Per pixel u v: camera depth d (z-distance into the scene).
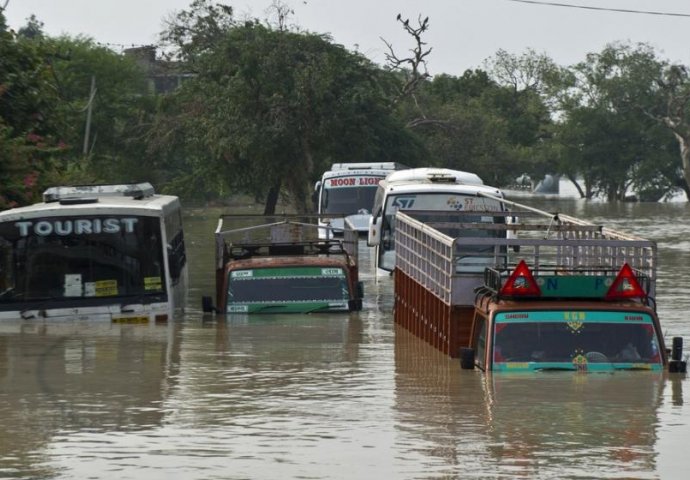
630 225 126.75
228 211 165.75
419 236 38.66
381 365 32.84
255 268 44.75
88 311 42.09
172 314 42.31
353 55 130.88
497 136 197.62
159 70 199.00
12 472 21.02
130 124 176.38
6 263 42.22
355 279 47.25
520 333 29.41
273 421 25.17
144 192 50.06
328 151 130.00
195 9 161.38
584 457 21.70
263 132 125.88
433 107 187.75
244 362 33.53
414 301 39.62
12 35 67.06
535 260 32.81
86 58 176.88
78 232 42.41
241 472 20.88
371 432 23.97
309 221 86.56
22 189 56.84
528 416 25.06
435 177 61.34
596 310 29.56
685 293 56.25
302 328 40.97
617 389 27.45
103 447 22.92
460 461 21.48
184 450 22.61
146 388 29.38
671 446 22.47
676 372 29.12
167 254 42.47
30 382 30.25
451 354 33.66
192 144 136.12
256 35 129.12
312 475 20.64
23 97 65.31
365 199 85.88
